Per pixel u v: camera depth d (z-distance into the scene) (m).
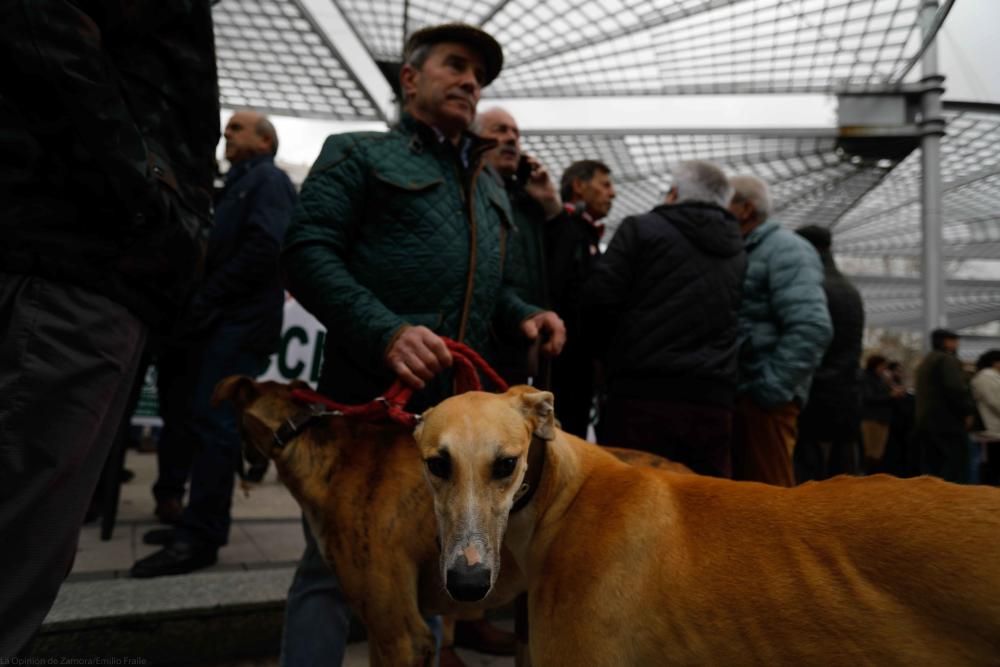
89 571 2.87
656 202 9.16
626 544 1.43
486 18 5.39
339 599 1.97
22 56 1.19
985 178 7.11
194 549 2.94
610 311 2.76
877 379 7.55
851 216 10.12
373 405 1.75
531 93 6.39
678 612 1.34
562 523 1.55
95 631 2.30
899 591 1.18
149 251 1.48
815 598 1.25
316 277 1.83
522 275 2.90
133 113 1.46
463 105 2.02
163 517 3.75
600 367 3.61
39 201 1.30
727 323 2.71
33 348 1.28
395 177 1.92
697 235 2.68
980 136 6.24
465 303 1.97
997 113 5.78
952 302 14.52
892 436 7.98
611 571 1.42
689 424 2.59
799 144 6.74
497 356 2.68
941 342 6.03
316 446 1.84
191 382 3.44
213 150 1.72
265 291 3.36
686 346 2.62
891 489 1.30
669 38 5.31
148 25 1.47
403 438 1.83
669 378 2.61
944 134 5.75
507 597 1.84
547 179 3.08
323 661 1.91
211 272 3.39
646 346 2.63
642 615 1.37
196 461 3.04
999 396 7.04
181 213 1.55
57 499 1.33
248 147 3.65
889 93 5.92
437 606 1.82
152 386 4.90
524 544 1.60
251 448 2.04
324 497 1.78
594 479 1.61
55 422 1.31
